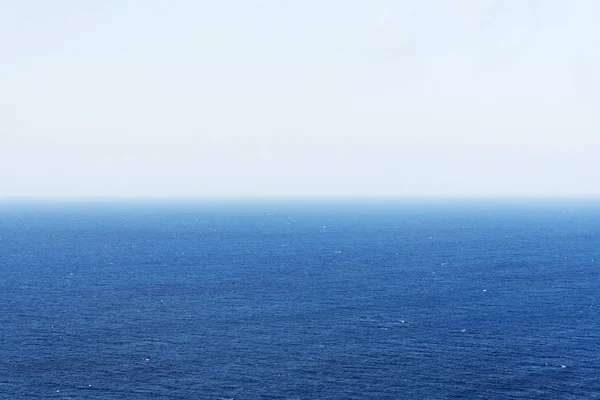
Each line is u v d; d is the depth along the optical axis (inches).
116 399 2886.3
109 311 4662.9
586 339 3818.9
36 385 3058.6
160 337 3919.8
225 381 3120.1
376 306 4815.5
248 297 5206.7
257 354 3553.2
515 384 3048.7
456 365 3336.6
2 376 3181.6
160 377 3174.2
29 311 4655.5
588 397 2874.0
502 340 3809.1
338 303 4936.0
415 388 3011.8
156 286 5777.6
